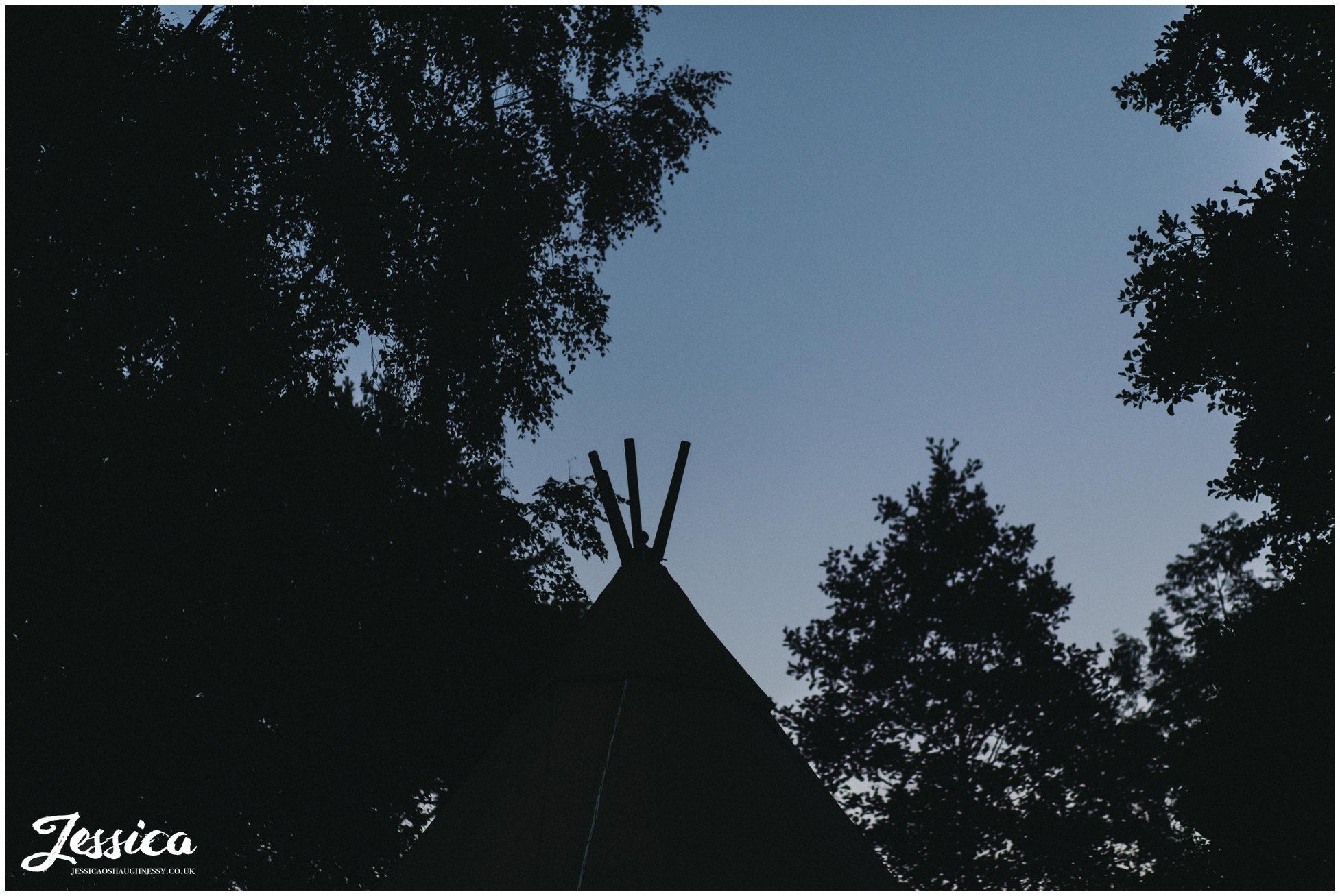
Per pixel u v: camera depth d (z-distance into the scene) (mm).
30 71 8758
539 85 12758
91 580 8773
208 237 9766
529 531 12797
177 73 9922
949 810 18125
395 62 11992
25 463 8414
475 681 11750
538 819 5766
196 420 9672
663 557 7582
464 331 12391
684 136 13328
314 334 11734
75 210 8828
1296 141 10219
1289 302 9164
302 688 10406
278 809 10562
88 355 9008
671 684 6531
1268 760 13844
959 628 20125
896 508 22156
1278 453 9734
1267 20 10156
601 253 13602
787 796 6180
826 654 20750
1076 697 19141
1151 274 9992
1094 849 17828
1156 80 11008
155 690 9297
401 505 11727
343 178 11031
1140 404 10250
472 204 12211
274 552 10062
